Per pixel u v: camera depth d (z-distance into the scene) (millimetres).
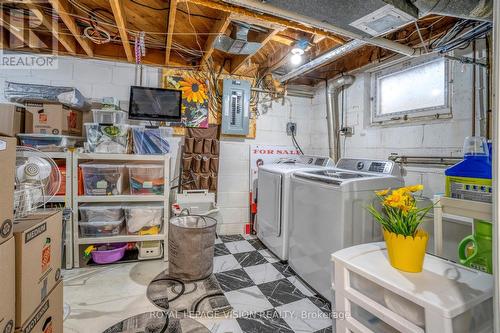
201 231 2281
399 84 2662
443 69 2244
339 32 1810
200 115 3312
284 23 2039
